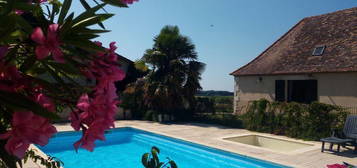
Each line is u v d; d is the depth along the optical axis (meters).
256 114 14.65
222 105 21.28
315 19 20.27
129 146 13.32
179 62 18.06
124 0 1.30
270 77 18.17
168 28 19.47
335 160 8.65
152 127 15.81
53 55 0.82
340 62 15.20
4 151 0.84
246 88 19.69
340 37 17.02
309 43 18.36
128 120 19.36
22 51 0.99
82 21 1.03
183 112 19.34
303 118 12.55
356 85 14.21
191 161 10.88
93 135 0.89
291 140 12.05
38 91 0.97
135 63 18.94
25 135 0.81
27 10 0.91
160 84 18.11
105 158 11.24
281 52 19.39
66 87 1.00
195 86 18.64
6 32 0.85
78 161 10.74
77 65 1.01
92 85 0.98
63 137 13.02
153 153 2.69
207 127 15.98
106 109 0.92
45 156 7.23
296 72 16.42
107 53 1.04
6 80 0.89
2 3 0.88
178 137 12.49
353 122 10.52
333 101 15.12
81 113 0.86
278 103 13.80
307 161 8.50
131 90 20.03
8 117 0.89
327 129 11.77
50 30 0.85
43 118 0.84
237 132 14.15
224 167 9.88
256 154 9.31
